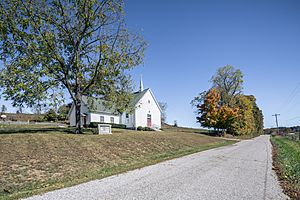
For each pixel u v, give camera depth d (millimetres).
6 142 12914
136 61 21844
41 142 14180
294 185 8414
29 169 9734
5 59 18859
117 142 18078
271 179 9422
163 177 9406
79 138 17031
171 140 25250
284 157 17656
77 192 7168
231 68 51750
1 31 18203
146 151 17594
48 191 7262
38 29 19219
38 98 18359
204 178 9320
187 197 6723
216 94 46906
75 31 21016
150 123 43500
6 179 8422
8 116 61938
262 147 27422
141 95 42469
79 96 21406
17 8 18828
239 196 6914
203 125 47625
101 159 13109
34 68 18359
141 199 6504
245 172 10875
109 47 20891
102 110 39156
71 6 20688
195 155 17344
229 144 31359
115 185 8039
